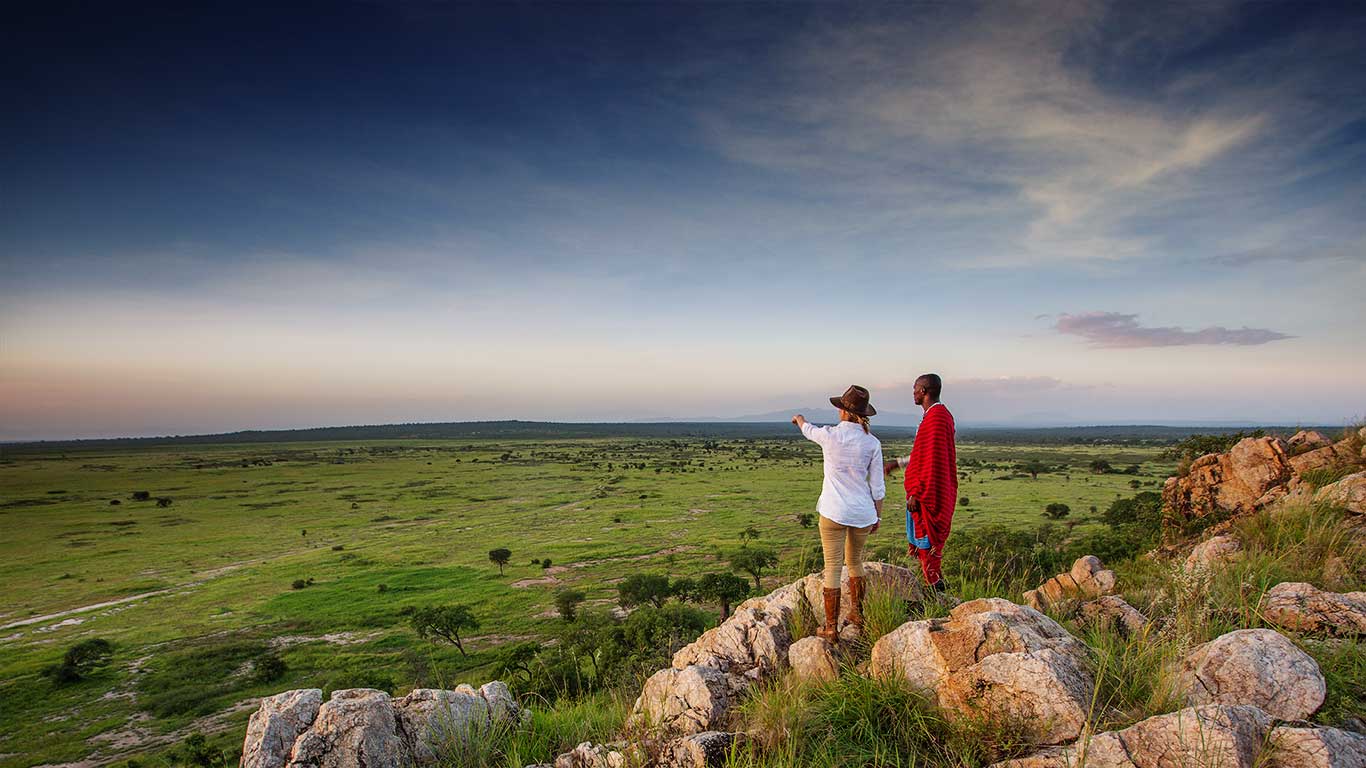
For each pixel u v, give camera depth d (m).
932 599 6.20
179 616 76.00
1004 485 144.00
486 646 58.62
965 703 4.27
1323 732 3.11
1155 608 5.62
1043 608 6.48
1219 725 3.20
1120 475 167.75
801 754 4.29
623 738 5.33
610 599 71.94
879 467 5.73
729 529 109.75
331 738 4.91
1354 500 8.05
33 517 151.12
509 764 5.12
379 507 156.25
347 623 69.81
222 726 46.19
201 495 184.50
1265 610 5.17
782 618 6.16
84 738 45.38
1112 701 4.10
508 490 179.50
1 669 60.19
